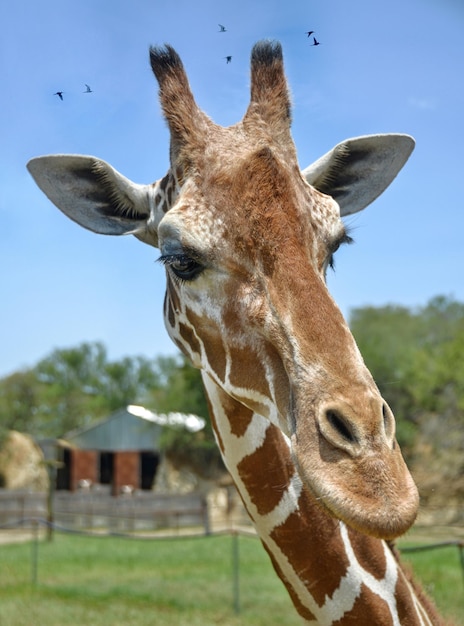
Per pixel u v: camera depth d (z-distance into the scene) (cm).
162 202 389
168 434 4712
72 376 8275
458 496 3247
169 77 368
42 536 2923
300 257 309
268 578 1639
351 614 356
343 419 265
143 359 8531
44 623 1186
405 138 424
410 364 4269
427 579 1381
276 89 353
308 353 288
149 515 3572
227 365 328
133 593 1468
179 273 337
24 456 4609
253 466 366
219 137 347
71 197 423
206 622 1194
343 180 431
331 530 358
